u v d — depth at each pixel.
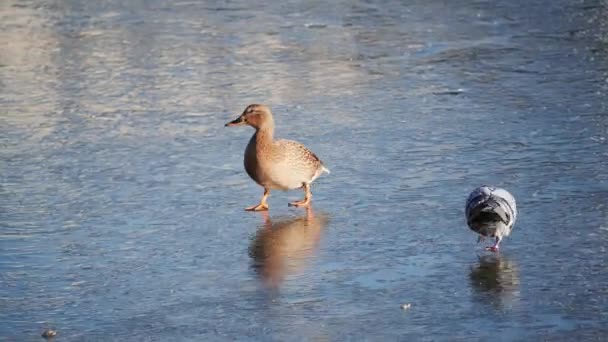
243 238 14.04
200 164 17.28
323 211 15.03
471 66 23.78
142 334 11.28
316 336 11.12
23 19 29.06
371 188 15.92
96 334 11.30
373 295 12.13
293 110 20.47
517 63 23.95
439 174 16.48
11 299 12.21
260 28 27.88
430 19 28.70
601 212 14.59
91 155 17.73
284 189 15.21
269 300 12.07
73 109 20.64
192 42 26.38
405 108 20.50
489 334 11.10
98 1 31.62
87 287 12.53
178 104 21.00
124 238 14.09
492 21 28.30
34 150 18.02
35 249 13.71
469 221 13.05
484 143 18.08
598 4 29.98
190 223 14.63
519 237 13.77
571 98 20.97
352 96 21.45
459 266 12.92
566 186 15.71
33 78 23.03
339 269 12.92
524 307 11.73
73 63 24.34
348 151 17.80
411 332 11.19
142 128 19.36
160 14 29.69
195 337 11.18
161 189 16.05
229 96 21.56
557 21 28.08
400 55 24.91
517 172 16.45
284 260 13.25
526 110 20.17
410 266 12.97
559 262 12.96
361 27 27.86
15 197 15.70
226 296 12.20
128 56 25.02
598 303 11.79
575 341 10.89
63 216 14.91
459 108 20.44
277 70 23.66
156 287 12.52
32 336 11.27
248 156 14.98
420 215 14.73
